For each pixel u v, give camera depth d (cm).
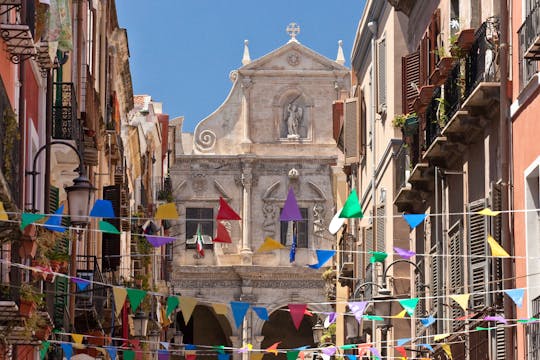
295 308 2269
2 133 2125
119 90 5303
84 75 3606
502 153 2647
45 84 2928
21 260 2369
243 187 8181
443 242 3256
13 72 2419
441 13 3412
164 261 6975
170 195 7156
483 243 2817
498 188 2688
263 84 8250
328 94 8244
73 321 3312
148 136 6650
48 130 2931
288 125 8225
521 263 2562
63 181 3422
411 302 2325
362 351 2798
